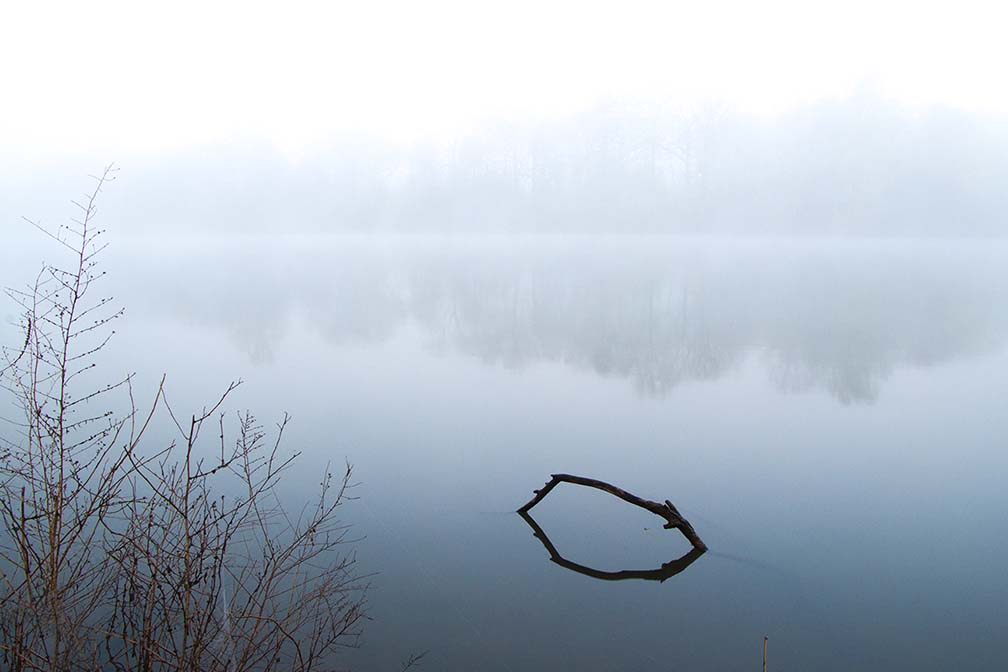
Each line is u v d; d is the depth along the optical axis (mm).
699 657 4570
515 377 12727
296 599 4836
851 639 4812
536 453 8453
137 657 3820
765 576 5617
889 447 8766
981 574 5648
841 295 25172
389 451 8383
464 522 6484
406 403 10688
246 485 6926
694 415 10188
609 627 4875
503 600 5141
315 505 6621
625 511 6844
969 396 11336
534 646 4629
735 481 7645
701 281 30094
